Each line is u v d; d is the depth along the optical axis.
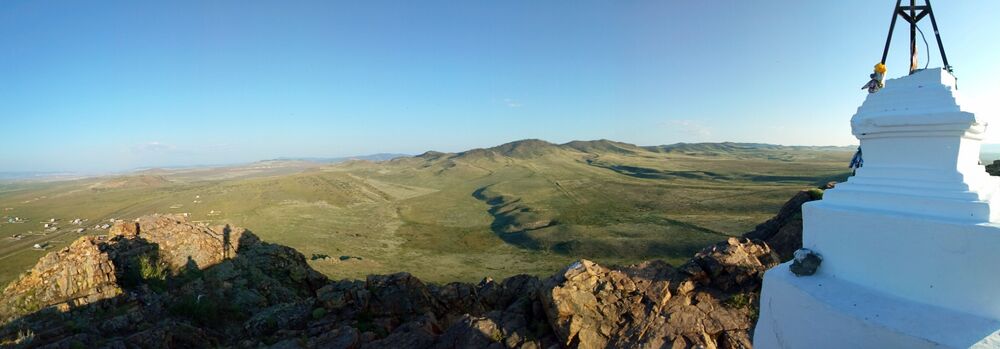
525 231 75.50
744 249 14.98
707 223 69.88
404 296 16.98
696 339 11.85
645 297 13.34
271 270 24.36
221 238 24.42
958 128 3.84
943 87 4.00
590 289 13.62
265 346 15.01
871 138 4.48
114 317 16.19
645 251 58.47
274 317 17.00
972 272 3.52
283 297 22.17
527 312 14.37
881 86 4.90
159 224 23.25
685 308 12.89
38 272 17.64
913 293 3.88
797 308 4.46
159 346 14.44
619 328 12.67
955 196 3.80
